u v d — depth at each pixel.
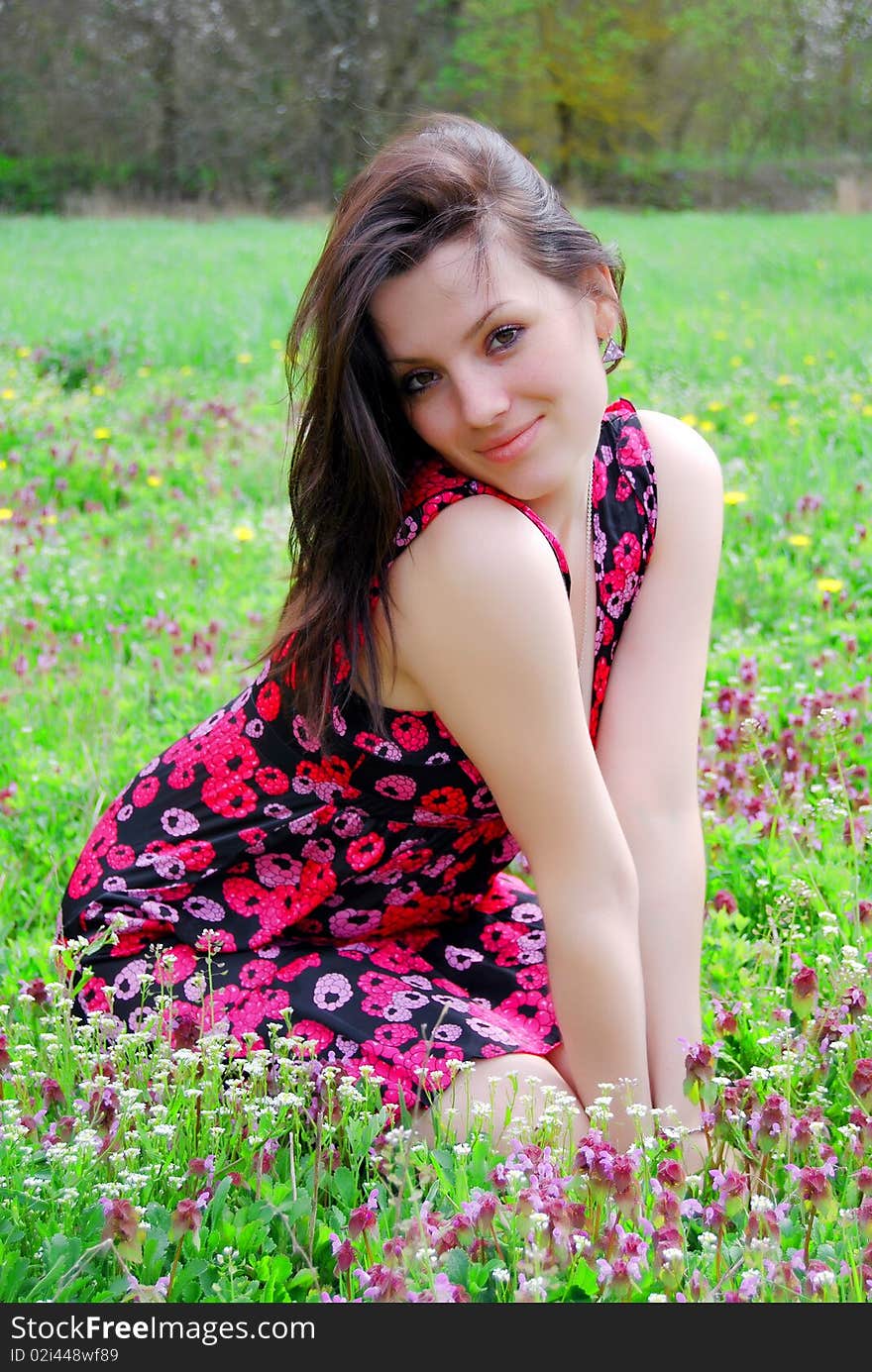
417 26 28.56
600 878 1.98
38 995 2.23
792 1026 2.24
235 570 5.13
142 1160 1.88
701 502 2.27
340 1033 2.10
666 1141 1.91
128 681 4.01
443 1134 1.98
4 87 28.02
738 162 28.73
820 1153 1.83
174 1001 2.18
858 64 29.17
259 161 28.56
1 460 6.44
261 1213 1.75
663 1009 2.18
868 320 9.65
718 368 8.31
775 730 3.44
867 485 5.53
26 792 3.32
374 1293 1.54
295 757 2.16
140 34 28.39
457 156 1.82
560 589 1.91
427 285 1.77
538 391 1.83
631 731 2.25
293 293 12.12
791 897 2.50
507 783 1.98
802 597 4.43
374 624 1.97
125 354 9.30
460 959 2.36
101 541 5.45
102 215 25.80
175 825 2.29
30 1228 1.76
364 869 2.22
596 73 27.08
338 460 1.90
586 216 21.28
